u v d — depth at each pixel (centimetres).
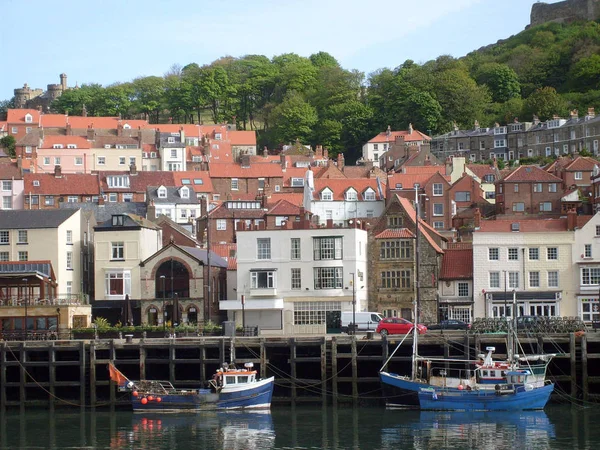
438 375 9831
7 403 10050
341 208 16950
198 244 14688
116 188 18988
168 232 14388
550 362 9769
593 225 12088
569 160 19500
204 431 8631
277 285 12212
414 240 12325
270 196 18362
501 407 9231
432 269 12294
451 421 8875
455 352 9806
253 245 12262
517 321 9994
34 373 10238
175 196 18662
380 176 19638
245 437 8350
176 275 12438
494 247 12212
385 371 9594
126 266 12662
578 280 12062
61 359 10225
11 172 18800
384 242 12425
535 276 12156
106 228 12706
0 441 8419
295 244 12225
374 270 12425
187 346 9794
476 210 14562
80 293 12456
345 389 9800
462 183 17250
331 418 9106
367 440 8156
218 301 12762
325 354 9750
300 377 10062
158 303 12375
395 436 8288
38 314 11294
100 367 10119
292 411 9506
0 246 12800
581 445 7862
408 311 12294
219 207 17100
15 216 12938
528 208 17025
